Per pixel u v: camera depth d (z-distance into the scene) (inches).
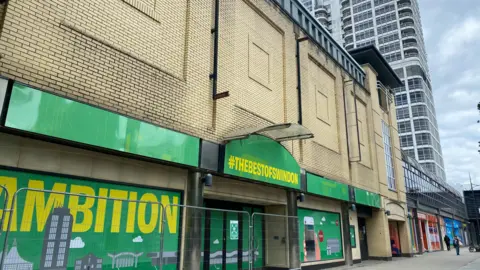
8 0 242.1
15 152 246.2
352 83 805.2
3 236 222.4
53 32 263.0
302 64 613.6
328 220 649.0
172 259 330.0
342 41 3991.1
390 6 3740.2
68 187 271.6
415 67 3486.7
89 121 266.7
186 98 364.5
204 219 369.1
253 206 524.4
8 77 233.5
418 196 1310.3
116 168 305.4
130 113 306.2
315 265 579.5
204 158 364.5
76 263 261.1
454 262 808.9
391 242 1038.4
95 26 291.6
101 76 289.1
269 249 468.4
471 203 2642.7
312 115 619.5
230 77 439.2
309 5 4362.7
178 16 375.2
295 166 509.0
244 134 388.5
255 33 507.8
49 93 246.4
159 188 338.6
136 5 328.5
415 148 3336.6
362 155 820.6
